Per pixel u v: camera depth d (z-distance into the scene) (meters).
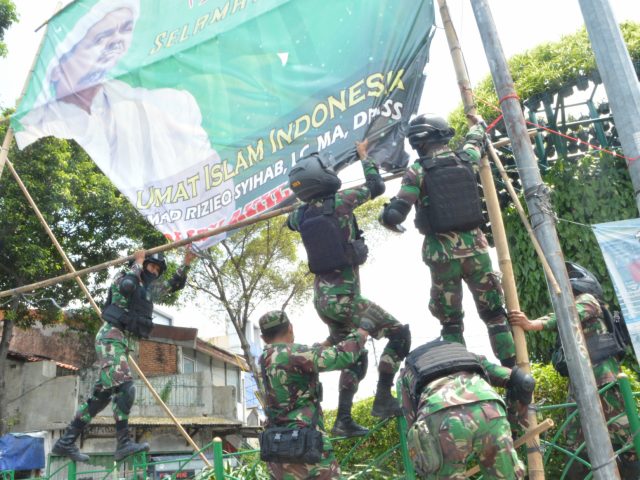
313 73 5.86
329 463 4.41
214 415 26.03
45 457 19.45
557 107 10.73
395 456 6.09
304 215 4.91
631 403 4.55
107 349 5.79
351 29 5.71
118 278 6.02
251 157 6.10
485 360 4.30
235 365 32.66
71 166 18.52
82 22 7.79
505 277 4.66
